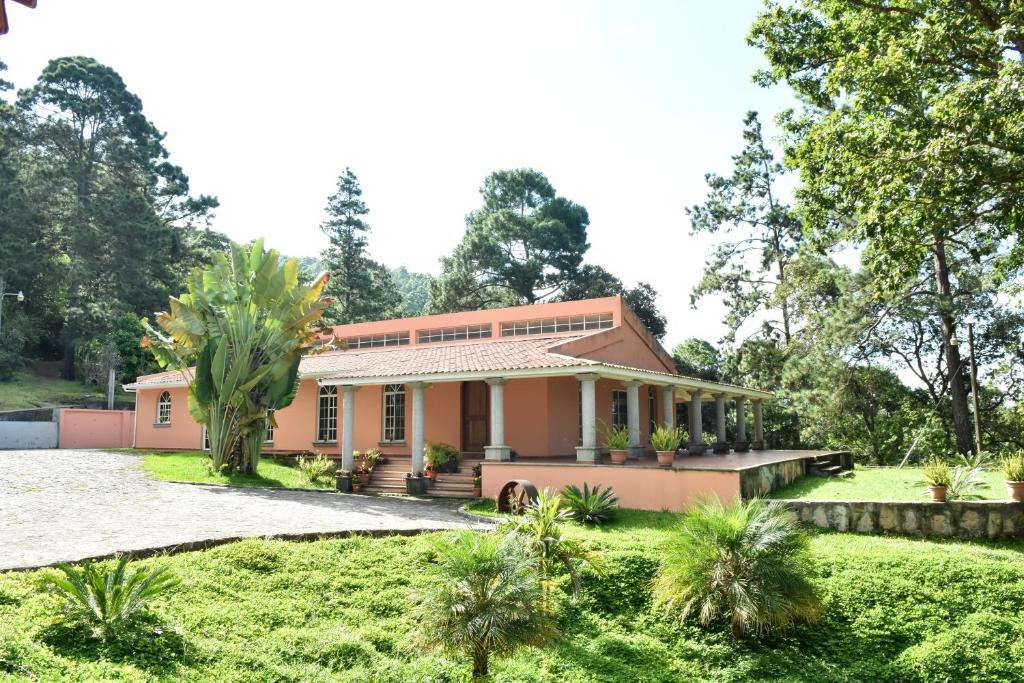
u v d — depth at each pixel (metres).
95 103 49.94
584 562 11.25
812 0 18.03
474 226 52.91
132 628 7.62
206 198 55.84
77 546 10.48
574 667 8.95
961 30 14.09
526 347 21.36
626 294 47.69
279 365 21.36
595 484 15.72
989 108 12.38
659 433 15.62
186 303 21.47
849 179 16.02
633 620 10.23
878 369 31.69
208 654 7.73
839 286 31.00
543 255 50.62
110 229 47.06
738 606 9.16
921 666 8.78
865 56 14.95
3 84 49.28
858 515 12.88
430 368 19.67
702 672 9.04
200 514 14.21
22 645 6.56
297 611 9.35
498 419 18.09
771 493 15.77
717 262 39.25
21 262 43.91
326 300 21.91
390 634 9.12
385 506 16.62
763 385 35.94
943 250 28.05
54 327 49.19
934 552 11.07
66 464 22.69
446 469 19.83
